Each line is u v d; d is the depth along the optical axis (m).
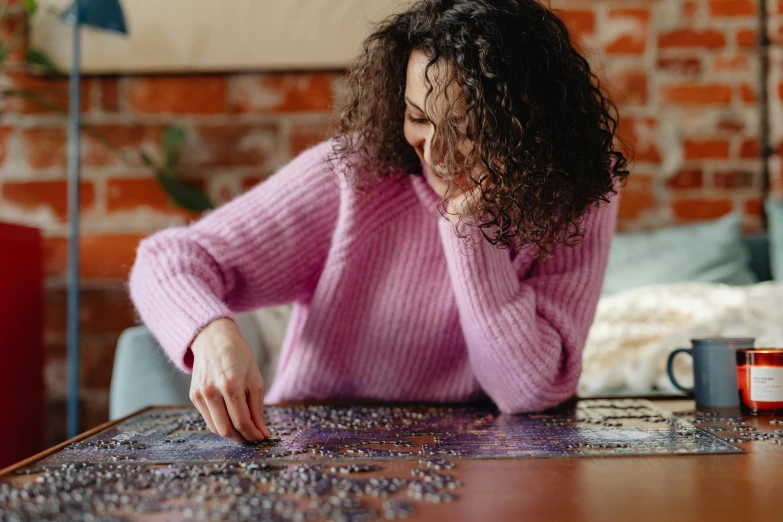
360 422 0.91
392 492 0.59
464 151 0.91
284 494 0.58
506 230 0.94
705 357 1.05
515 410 1.02
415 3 0.98
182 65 2.36
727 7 2.41
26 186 2.36
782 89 2.37
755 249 2.29
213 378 0.81
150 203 2.38
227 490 0.58
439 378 1.20
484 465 0.68
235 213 1.11
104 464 0.69
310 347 1.17
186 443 0.79
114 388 1.64
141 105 2.39
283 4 2.36
